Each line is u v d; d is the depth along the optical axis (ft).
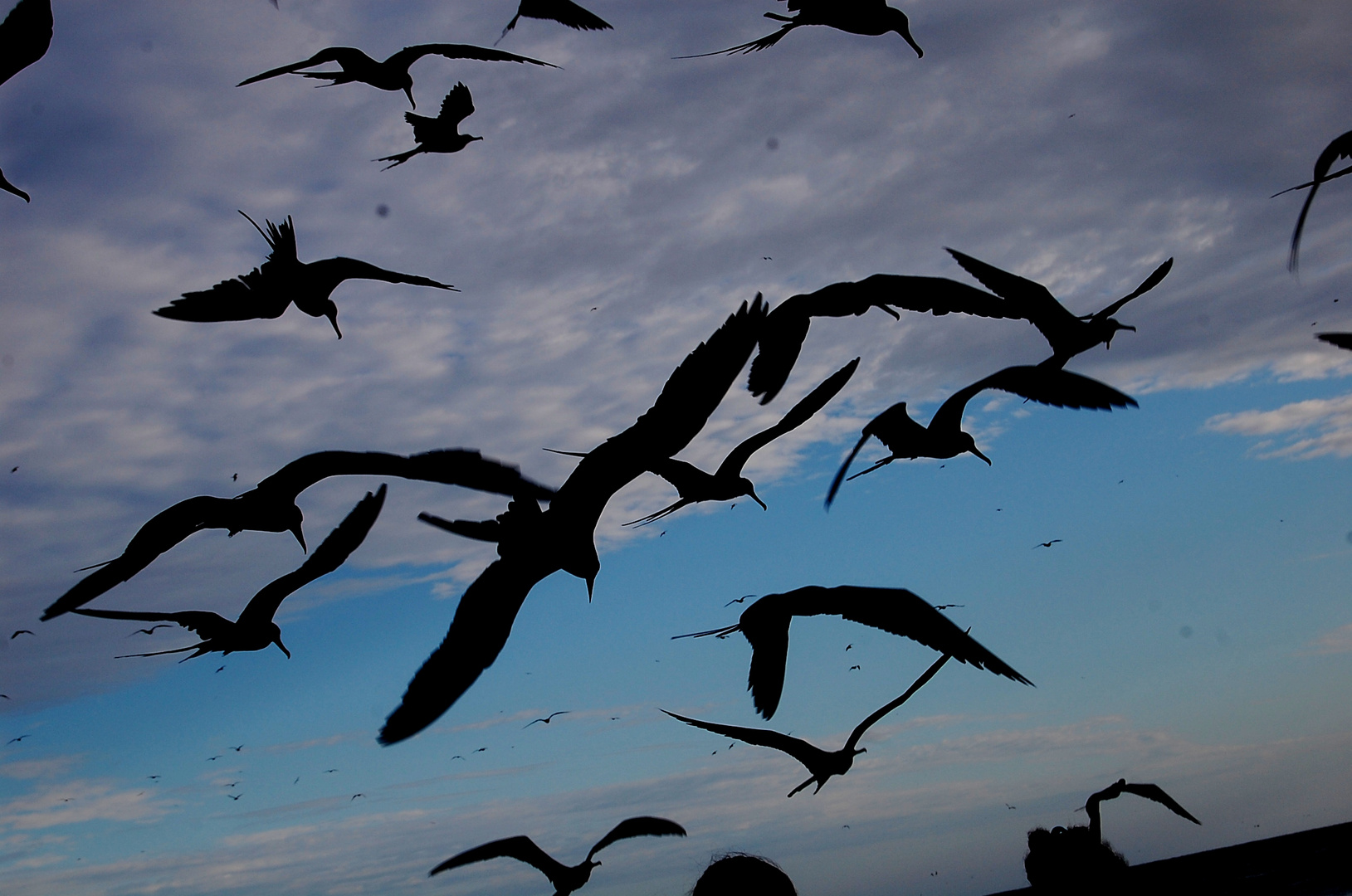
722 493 16.48
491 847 18.42
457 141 35.01
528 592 11.86
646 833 15.17
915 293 19.85
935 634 13.10
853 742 14.25
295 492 19.01
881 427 20.58
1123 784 18.85
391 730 10.57
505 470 13.10
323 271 23.76
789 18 26.89
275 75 30.25
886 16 26.27
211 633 19.04
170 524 18.80
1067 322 20.13
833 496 13.05
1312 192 17.22
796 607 14.46
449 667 11.13
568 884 18.01
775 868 14.24
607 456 12.65
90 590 18.29
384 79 31.01
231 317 23.12
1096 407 13.94
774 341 18.81
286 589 19.60
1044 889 18.10
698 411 12.58
